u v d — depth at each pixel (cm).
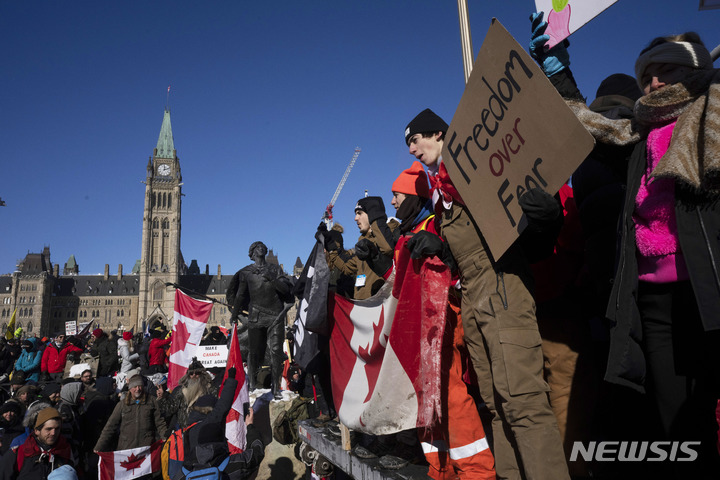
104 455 592
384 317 291
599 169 218
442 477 247
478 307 193
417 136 247
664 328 155
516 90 170
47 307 12562
